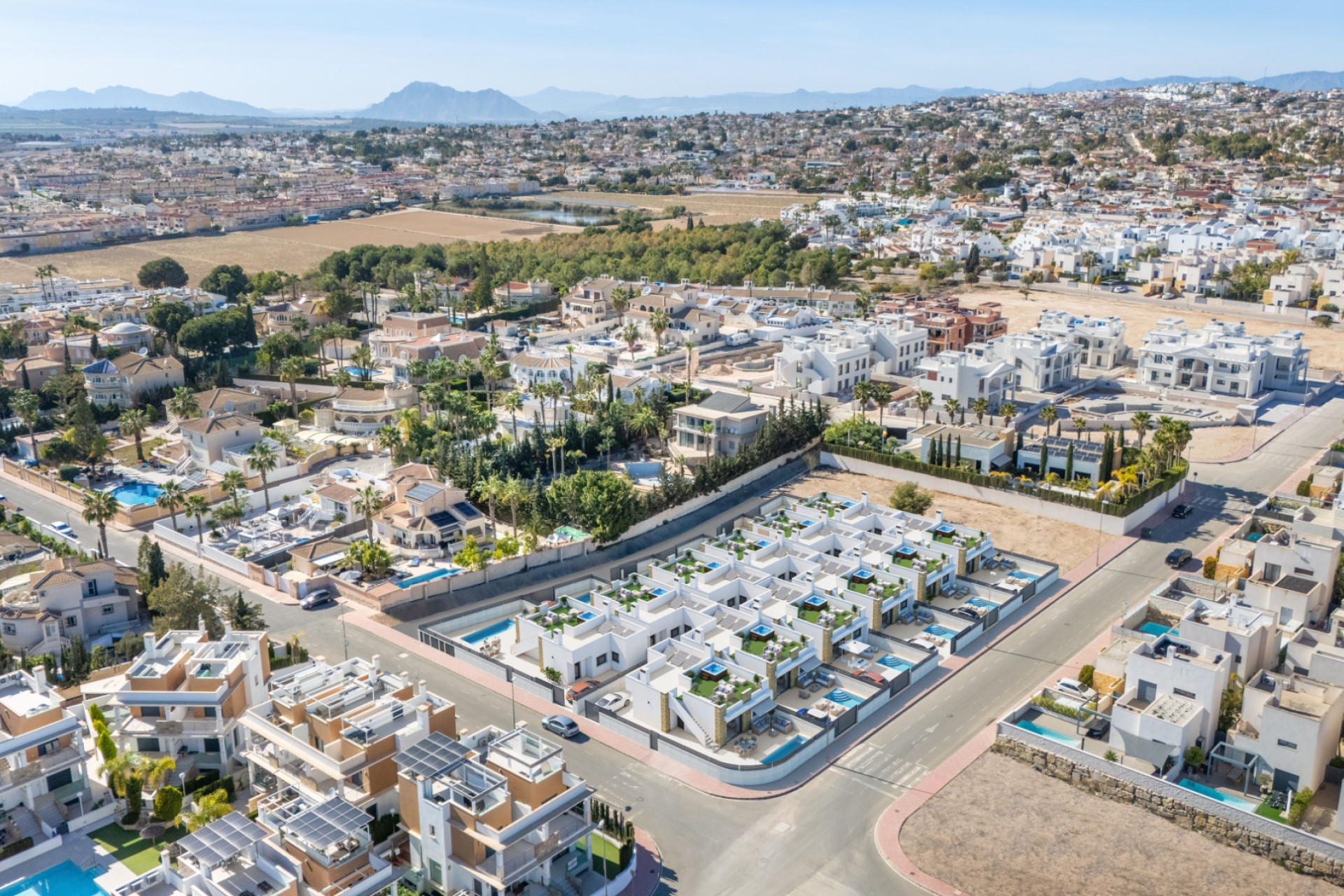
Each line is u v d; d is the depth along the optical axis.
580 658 128.25
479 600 155.88
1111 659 125.94
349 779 96.50
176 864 88.62
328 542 168.88
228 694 109.62
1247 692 107.75
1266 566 137.62
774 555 156.38
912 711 124.00
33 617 136.88
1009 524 179.75
